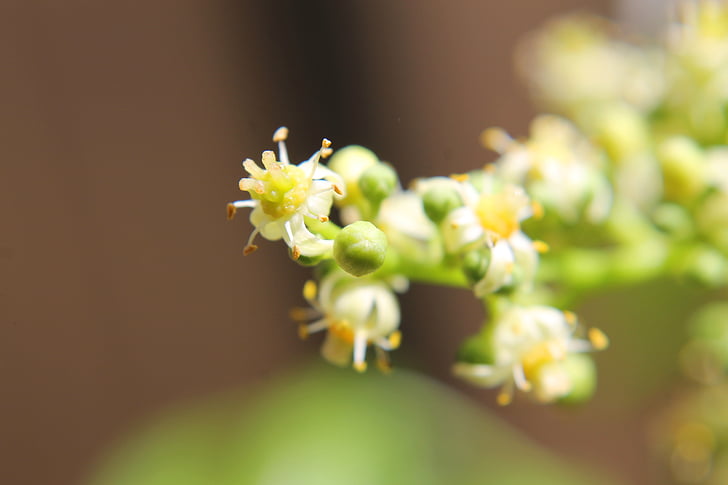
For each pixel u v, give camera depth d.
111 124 0.21
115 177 0.21
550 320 0.13
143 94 0.21
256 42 0.21
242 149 0.22
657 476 0.21
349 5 0.21
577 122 0.17
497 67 0.23
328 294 0.13
